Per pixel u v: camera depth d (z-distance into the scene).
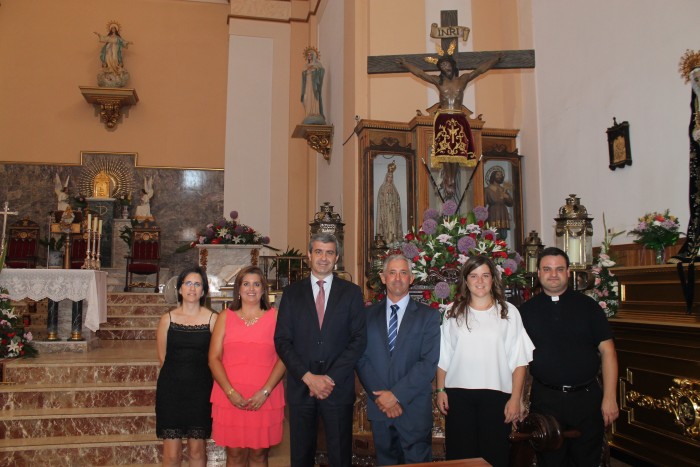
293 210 11.34
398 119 7.94
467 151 6.17
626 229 5.68
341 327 3.26
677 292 4.01
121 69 11.34
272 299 7.26
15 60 11.37
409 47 8.02
